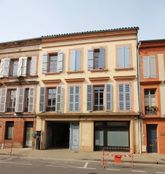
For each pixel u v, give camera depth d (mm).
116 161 14312
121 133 19375
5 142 21797
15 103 22406
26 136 21734
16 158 15266
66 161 14266
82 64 21188
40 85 22016
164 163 14062
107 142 19531
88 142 19500
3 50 24031
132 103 19203
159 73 19344
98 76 20469
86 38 21578
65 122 21516
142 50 20094
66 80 21172
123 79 19859
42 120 21109
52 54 22531
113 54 20594
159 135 18281
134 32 20500
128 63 20078
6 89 22938
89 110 19922
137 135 18609
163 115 18438
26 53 23203
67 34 21922
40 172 9930
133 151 18344
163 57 19578
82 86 20719
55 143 22594
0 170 10148
